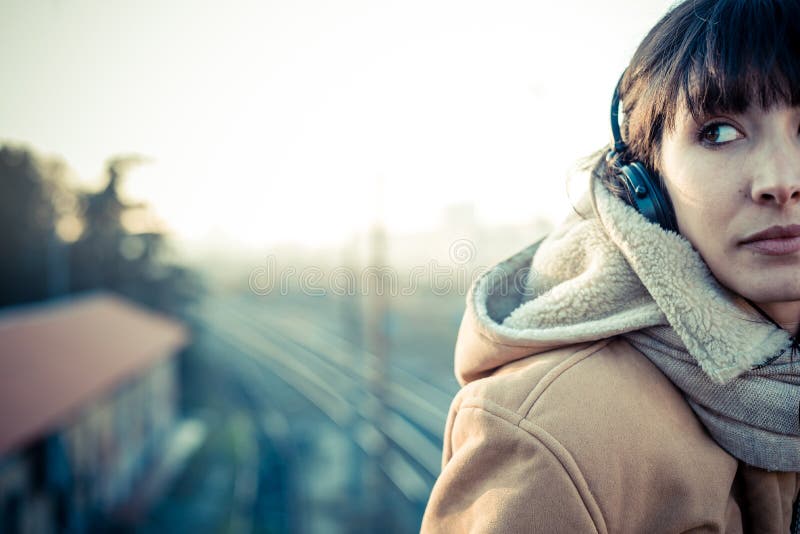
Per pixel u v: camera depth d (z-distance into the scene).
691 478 0.54
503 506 0.51
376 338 11.37
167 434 22.61
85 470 13.82
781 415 0.54
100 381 14.87
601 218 0.57
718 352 0.52
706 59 0.48
